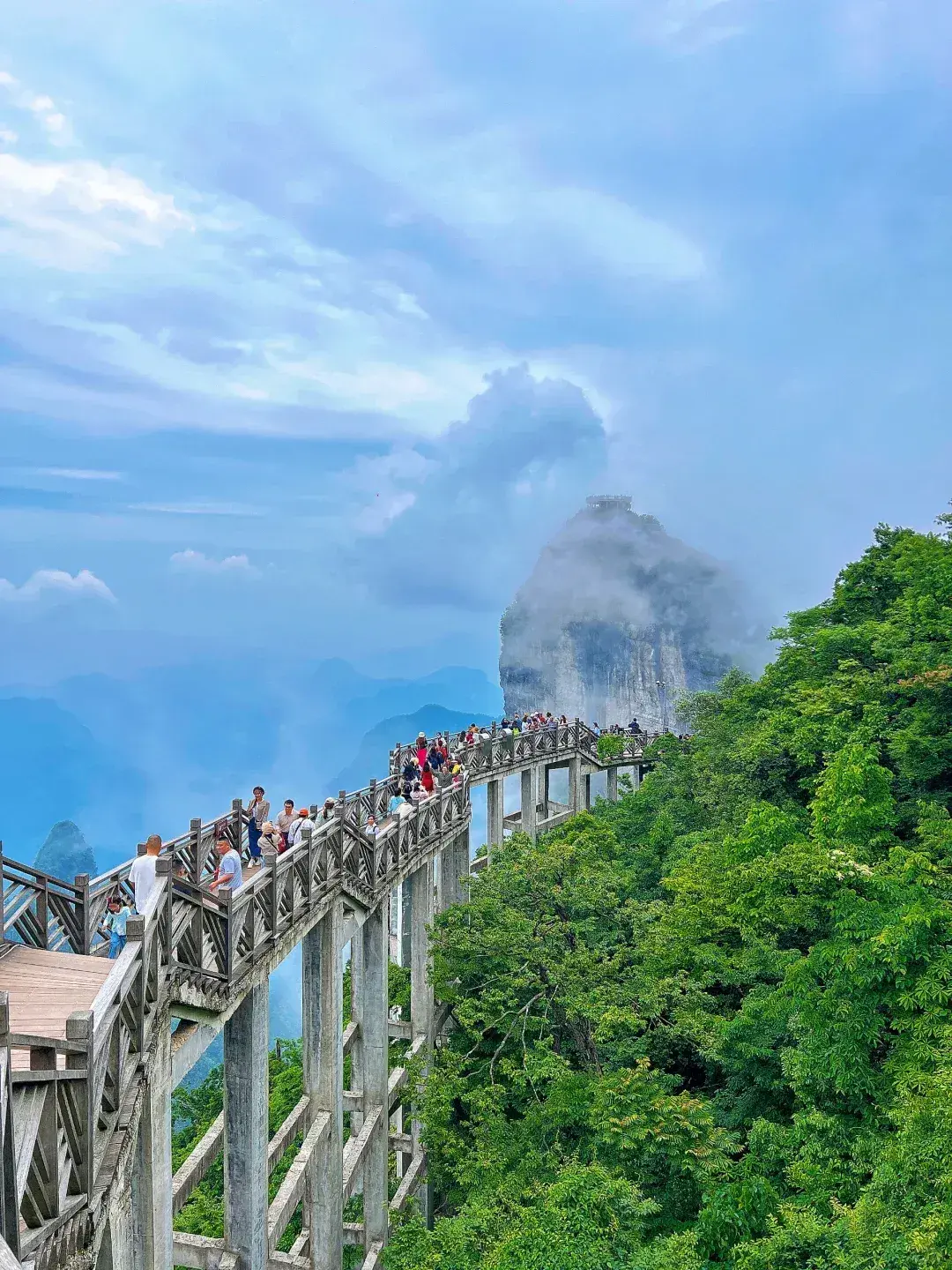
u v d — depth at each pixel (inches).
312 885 598.2
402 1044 1121.4
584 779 1872.5
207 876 650.2
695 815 1270.9
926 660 897.5
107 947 510.9
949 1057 543.8
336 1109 645.9
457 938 853.2
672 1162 626.8
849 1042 614.5
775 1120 710.5
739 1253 521.0
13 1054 321.4
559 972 790.5
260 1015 519.8
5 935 439.5
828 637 1101.1
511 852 945.5
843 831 773.9
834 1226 497.0
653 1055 781.9
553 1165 660.7
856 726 935.0
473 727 1430.9
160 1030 385.1
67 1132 271.7
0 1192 210.8
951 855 719.7
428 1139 755.4
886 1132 584.4
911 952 608.1
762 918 775.1
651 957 804.0
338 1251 638.5
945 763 844.6
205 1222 877.2
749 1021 721.6
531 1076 716.7
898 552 1178.0
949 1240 428.1
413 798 928.9
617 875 933.2
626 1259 481.7
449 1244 564.4
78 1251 272.5
